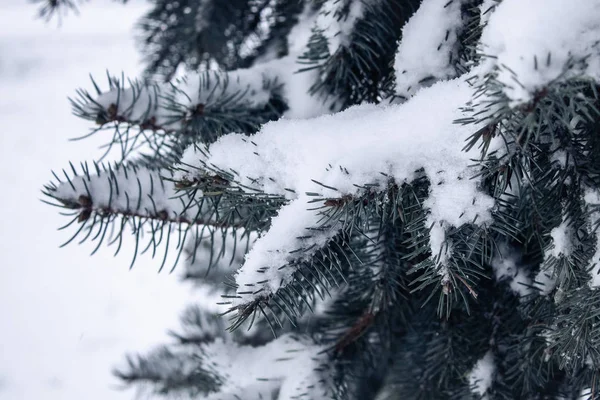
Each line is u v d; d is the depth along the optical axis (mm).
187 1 1225
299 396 1011
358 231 850
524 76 720
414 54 875
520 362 931
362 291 980
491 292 971
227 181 861
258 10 1172
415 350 1027
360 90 957
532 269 939
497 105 753
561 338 849
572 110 721
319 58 934
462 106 803
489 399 950
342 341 1018
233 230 905
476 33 799
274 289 821
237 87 960
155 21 1257
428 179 820
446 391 995
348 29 909
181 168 871
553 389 975
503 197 891
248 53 1170
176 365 1305
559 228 842
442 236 807
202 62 1220
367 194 814
